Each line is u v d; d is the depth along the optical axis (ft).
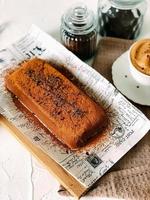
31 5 1.74
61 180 1.31
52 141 1.38
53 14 1.72
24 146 1.37
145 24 1.70
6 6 1.73
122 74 1.52
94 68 1.56
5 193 1.32
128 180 1.31
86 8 1.54
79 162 1.34
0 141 1.42
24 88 1.44
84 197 1.30
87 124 1.37
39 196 1.32
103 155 1.36
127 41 1.62
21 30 1.67
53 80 1.46
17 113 1.44
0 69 1.53
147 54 1.45
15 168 1.36
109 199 1.30
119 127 1.42
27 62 1.50
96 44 1.63
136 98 1.47
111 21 1.63
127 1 1.54
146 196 1.28
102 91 1.47
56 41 1.56
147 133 1.41
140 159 1.37
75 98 1.42
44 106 1.41
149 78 1.44
